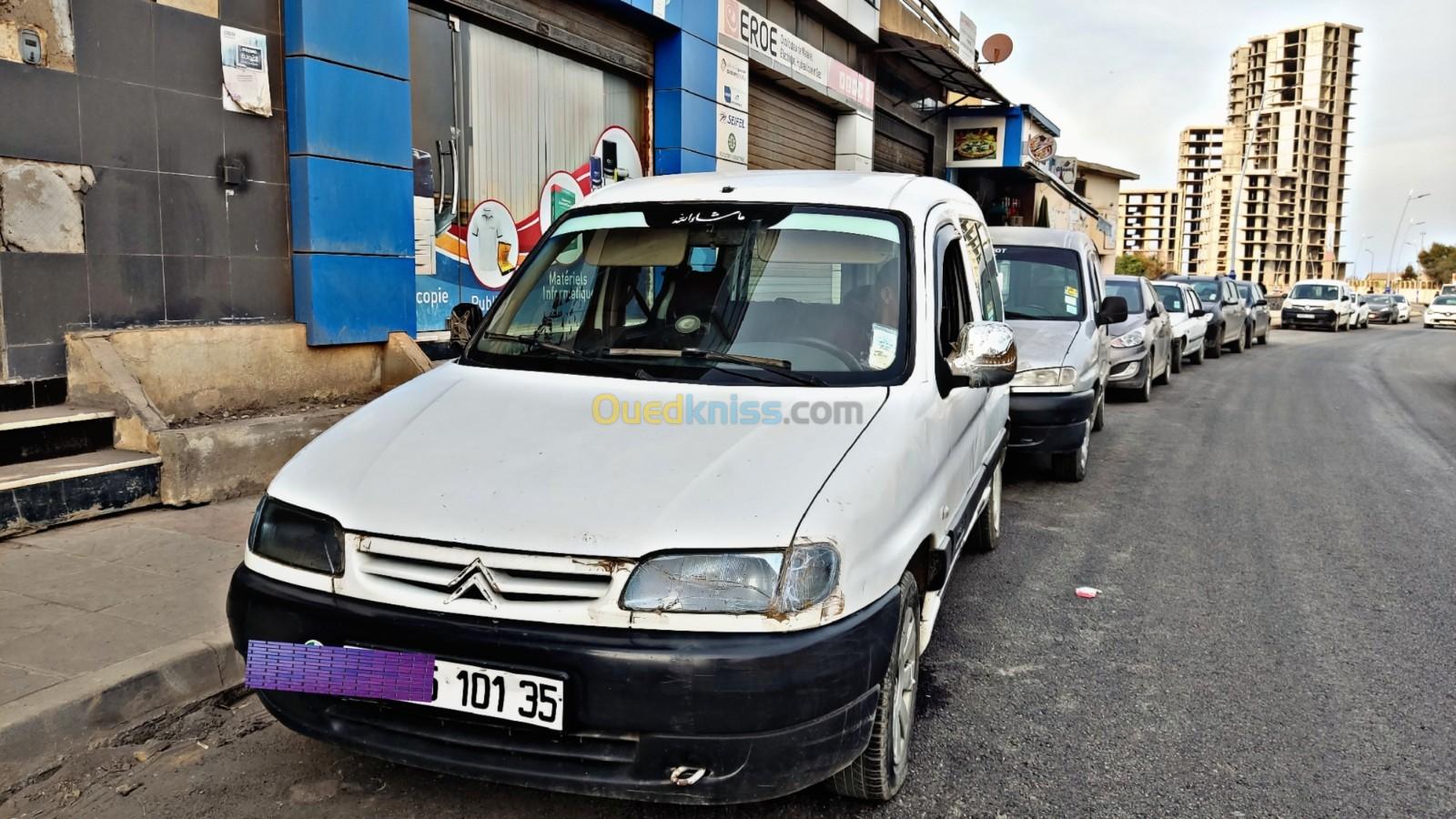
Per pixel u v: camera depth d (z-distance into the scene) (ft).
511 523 8.01
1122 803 9.93
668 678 7.60
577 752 7.82
